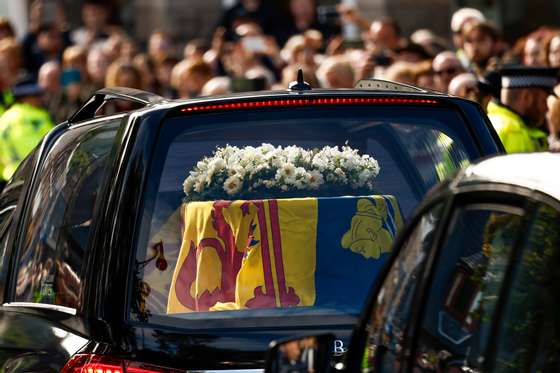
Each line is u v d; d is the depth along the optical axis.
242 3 51.03
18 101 34.03
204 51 49.28
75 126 17.33
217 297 14.41
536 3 48.62
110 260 14.05
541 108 25.41
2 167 33.84
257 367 13.48
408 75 32.44
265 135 15.34
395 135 15.59
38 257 16.16
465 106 15.56
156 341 13.60
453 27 38.47
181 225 14.52
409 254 10.79
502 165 10.05
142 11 66.12
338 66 33.06
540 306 9.30
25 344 14.88
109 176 14.58
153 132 14.64
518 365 9.41
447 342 10.12
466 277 10.09
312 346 10.62
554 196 9.30
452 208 10.33
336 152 15.50
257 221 14.74
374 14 62.25
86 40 54.88
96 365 13.57
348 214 14.97
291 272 14.68
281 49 50.47
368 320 11.16
